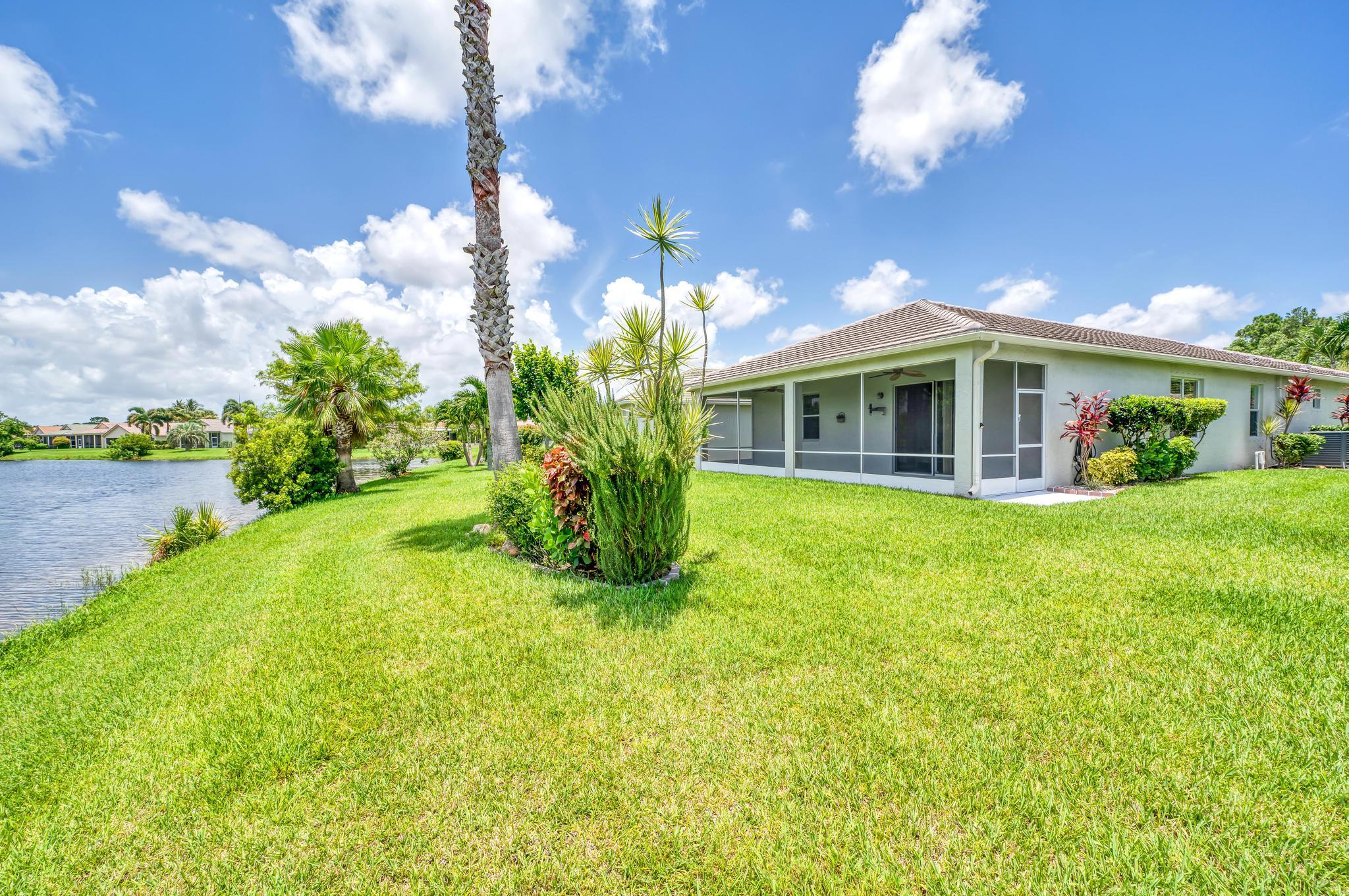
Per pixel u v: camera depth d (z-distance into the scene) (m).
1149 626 3.53
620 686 3.05
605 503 4.71
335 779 2.36
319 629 4.12
